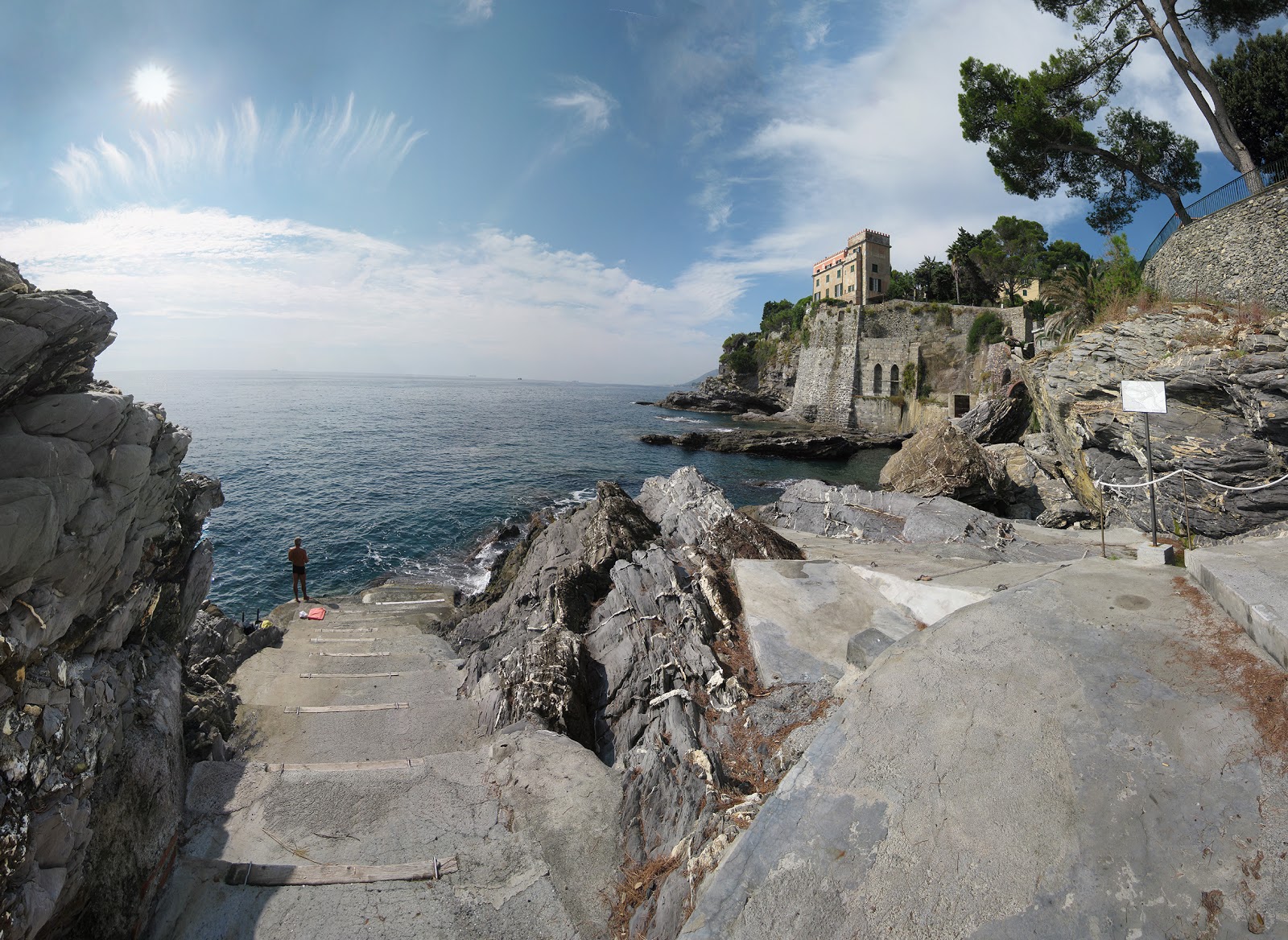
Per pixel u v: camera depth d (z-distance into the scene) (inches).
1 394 186.7
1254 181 617.9
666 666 330.0
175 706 281.7
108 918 187.8
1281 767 149.3
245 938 194.9
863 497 701.9
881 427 2455.7
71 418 206.7
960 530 573.3
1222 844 136.6
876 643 266.4
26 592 183.8
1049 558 486.3
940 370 2300.7
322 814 250.1
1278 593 200.7
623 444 2279.8
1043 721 178.9
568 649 366.9
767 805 171.8
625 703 336.2
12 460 183.9
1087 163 896.3
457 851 230.5
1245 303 586.2
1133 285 781.3
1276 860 130.3
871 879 147.4
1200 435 551.2
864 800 167.6
